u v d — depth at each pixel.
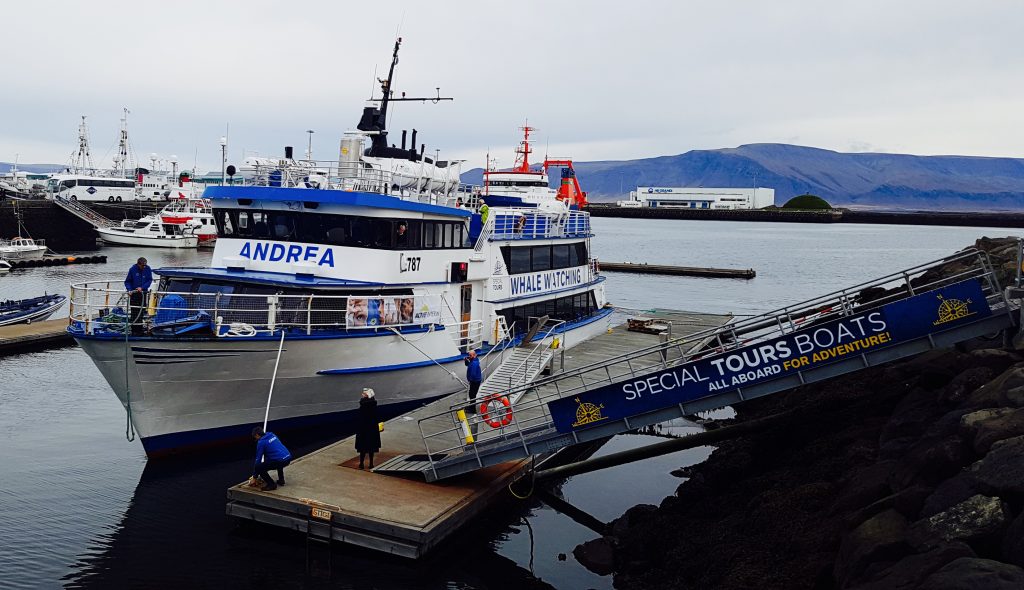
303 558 16.25
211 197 23.92
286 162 26.59
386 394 23.27
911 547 9.90
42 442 22.95
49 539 16.78
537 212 30.33
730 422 28.53
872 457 14.90
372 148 29.75
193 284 22.58
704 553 14.34
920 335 16.25
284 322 21.30
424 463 18.06
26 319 40.12
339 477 17.70
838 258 106.81
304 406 21.86
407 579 15.63
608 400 17.81
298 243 23.08
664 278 78.75
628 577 15.56
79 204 103.44
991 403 12.40
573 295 33.78
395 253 22.75
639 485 21.95
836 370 16.75
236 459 21.36
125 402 19.61
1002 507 9.57
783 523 13.70
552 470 19.73
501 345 27.17
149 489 19.52
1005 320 15.76
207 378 19.88
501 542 17.88
